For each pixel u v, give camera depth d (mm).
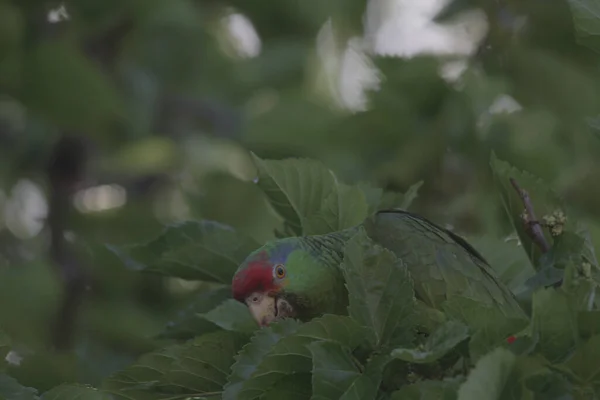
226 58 16312
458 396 4613
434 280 6586
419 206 10930
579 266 5879
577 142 11109
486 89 10922
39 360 6484
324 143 11844
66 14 13461
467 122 10875
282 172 6727
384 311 5383
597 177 10883
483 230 10438
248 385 5320
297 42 15422
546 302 5043
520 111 11031
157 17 14852
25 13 13234
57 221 14641
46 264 13492
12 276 13266
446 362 5273
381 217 6906
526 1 11453
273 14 15133
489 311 5086
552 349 5098
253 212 13188
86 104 12750
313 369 5164
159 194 15680
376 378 5199
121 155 14906
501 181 6516
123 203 15312
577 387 5066
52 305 13312
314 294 6809
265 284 6805
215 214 13156
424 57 11297
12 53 12492
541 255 6293
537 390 4902
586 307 5148
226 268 7020
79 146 14820
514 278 7082
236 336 6078
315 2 14539
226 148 16078
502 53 11383
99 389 5934
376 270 5418
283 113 12688
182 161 15609
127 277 13750
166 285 14031
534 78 11172
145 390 5969
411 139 11141
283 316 6840
